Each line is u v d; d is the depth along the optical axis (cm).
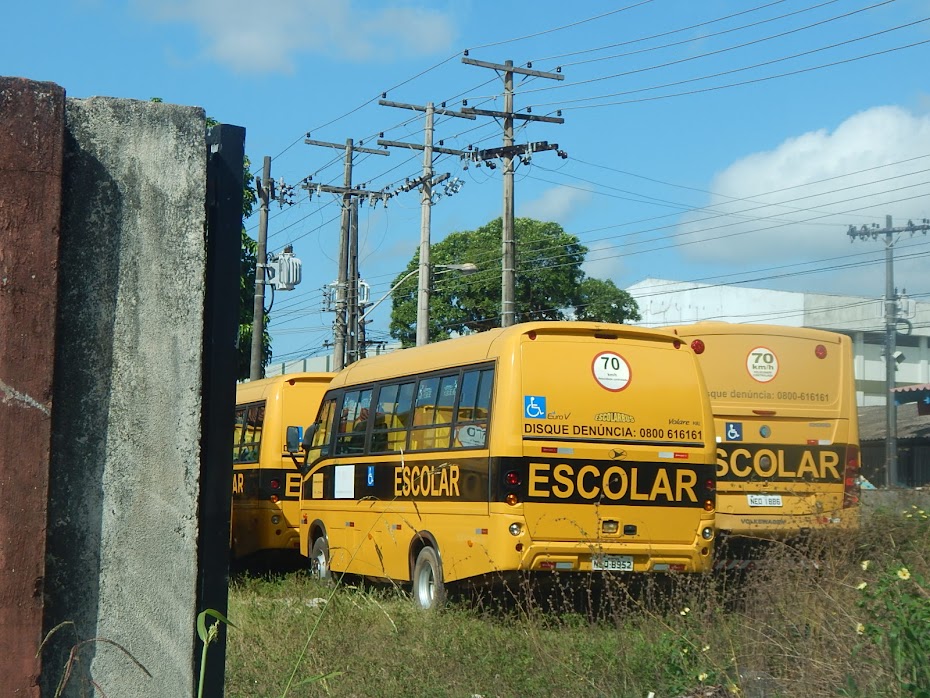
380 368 1485
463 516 1188
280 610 1062
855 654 716
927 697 576
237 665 846
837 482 1440
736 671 744
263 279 3547
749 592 1012
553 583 1127
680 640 816
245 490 1944
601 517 1137
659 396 1189
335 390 1628
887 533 1138
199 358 434
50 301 407
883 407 5125
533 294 5006
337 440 1583
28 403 400
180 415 430
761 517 1399
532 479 1121
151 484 423
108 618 413
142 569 419
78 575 411
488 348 1195
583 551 1125
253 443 1930
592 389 1162
